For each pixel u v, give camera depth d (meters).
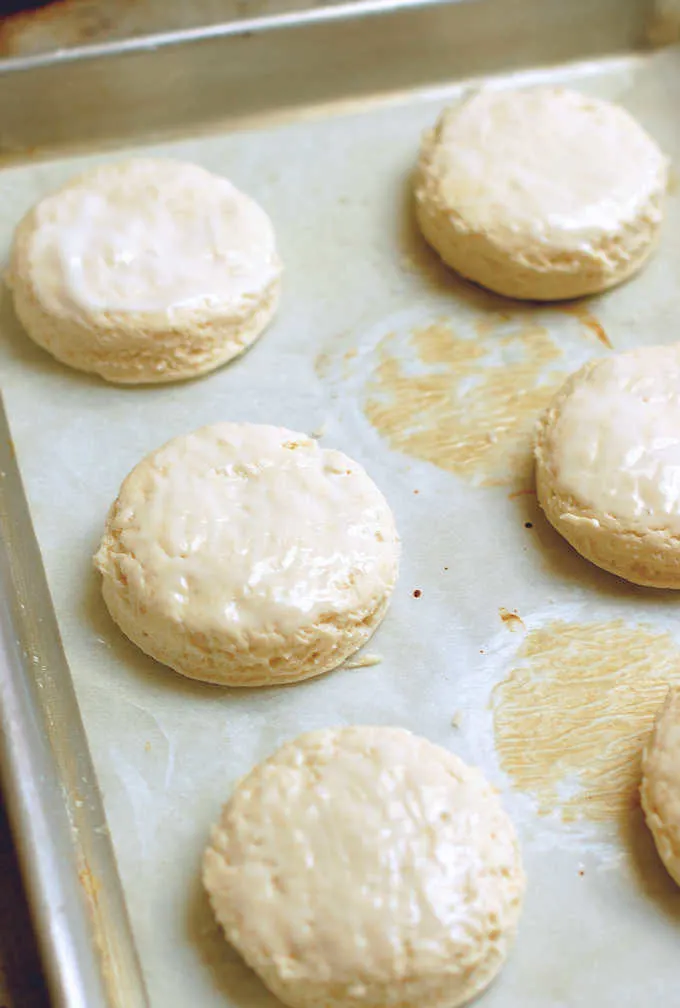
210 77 0.50
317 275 0.48
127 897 0.39
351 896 0.38
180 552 0.42
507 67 0.52
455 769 0.39
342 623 0.41
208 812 0.40
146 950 0.39
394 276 0.48
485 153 0.48
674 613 0.43
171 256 0.46
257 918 0.38
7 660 0.40
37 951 0.38
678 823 0.39
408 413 0.46
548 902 0.39
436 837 0.38
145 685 0.42
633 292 0.48
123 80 0.49
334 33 0.50
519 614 0.43
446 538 0.44
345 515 0.42
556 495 0.43
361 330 0.47
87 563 0.43
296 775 0.39
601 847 0.40
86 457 0.45
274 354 0.47
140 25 0.50
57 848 0.38
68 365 0.46
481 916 0.38
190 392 0.46
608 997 0.38
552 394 0.46
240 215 0.47
